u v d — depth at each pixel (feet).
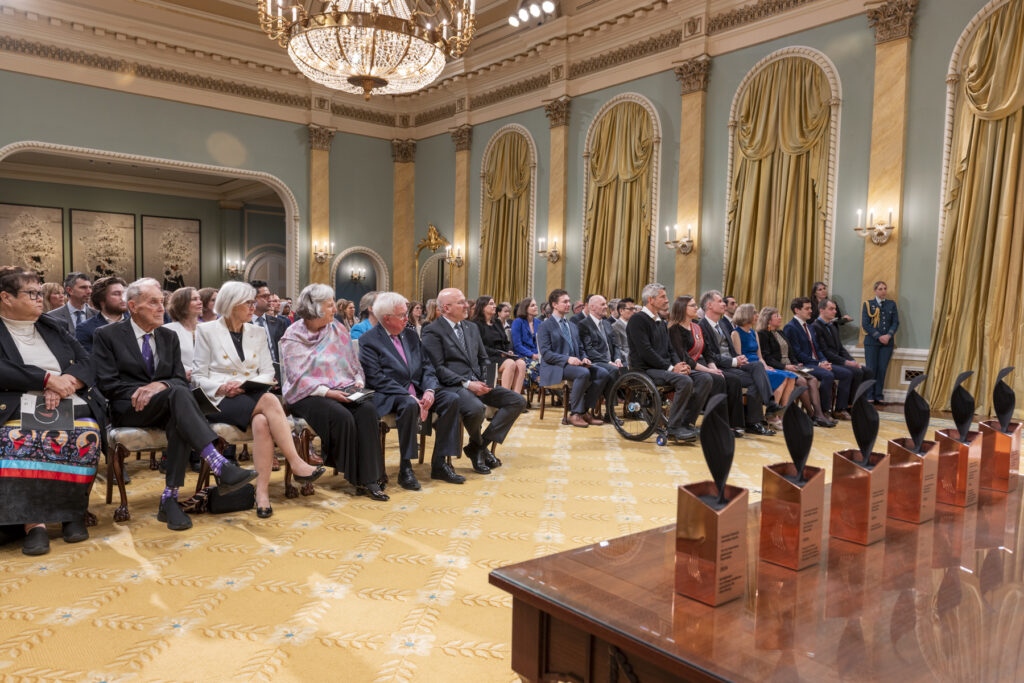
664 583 4.81
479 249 46.50
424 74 23.17
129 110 40.70
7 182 52.65
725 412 4.68
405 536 10.96
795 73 30.37
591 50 38.86
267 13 21.58
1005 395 7.49
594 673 4.36
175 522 11.20
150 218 58.39
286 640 7.43
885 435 20.57
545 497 13.41
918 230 26.99
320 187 47.09
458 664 6.95
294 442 13.70
